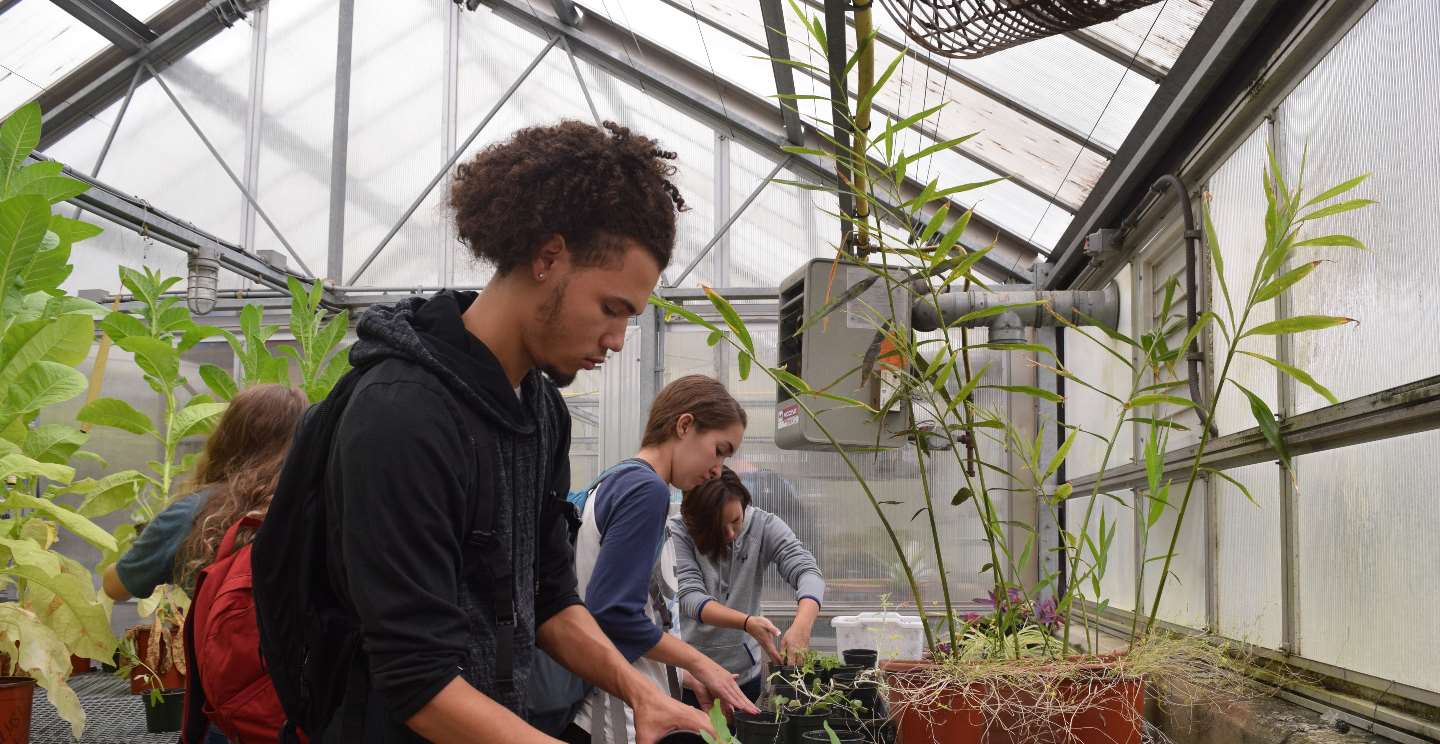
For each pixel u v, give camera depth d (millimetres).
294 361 6211
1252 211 2383
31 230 2879
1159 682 1468
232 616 1536
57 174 3291
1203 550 2662
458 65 6398
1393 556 1659
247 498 1988
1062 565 4355
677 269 5965
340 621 1019
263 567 1033
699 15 5273
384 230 6316
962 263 1504
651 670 2094
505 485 1053
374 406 960
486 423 1036
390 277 6293
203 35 6395
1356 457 1792
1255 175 2365
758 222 5973
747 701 1812
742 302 5898
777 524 3066
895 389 1628
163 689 3135
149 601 3148
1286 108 2178
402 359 1005
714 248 5969
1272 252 1374
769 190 6000
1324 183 1972
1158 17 2594
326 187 6344
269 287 6156
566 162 997
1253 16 2148
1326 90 1967
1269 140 2268
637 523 1902
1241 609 2400
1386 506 1680
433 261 6289
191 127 6383
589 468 5859
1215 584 2578
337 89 6402
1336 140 1919
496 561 1040
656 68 6152
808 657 2100
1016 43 1672
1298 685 1926
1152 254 3385
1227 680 1889
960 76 3668
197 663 1578
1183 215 2758
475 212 1034
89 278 6031
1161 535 3090
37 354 3021
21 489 3395
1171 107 2723
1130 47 2838
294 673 1041
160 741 2932
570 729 2059
